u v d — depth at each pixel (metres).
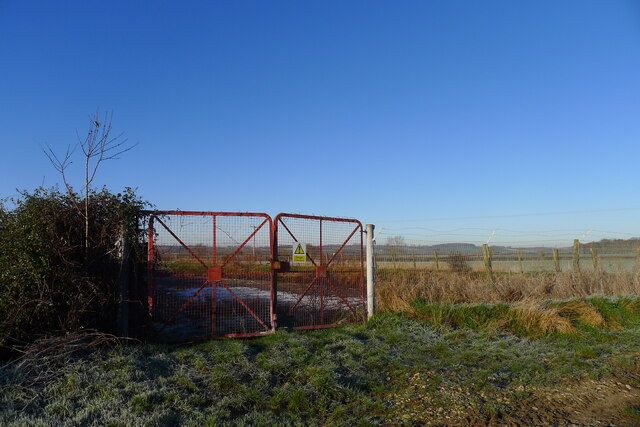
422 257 16.58
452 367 7.48
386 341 8.68
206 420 4.97
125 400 5.18
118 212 7.23
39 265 6.40
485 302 11.77
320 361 7.21
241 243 8.53
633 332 10.41
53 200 6.96
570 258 17.08
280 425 5.14
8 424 4.36
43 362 5.70
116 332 7.16
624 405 6.21
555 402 6.28
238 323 8.70
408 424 5.36
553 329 10.20
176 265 7.89
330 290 9.87
